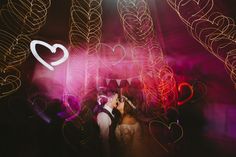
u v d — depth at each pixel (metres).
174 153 3.94
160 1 5.41
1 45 4.70
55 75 5.17
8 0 4.62
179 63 5.65
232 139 4.29
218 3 4.98
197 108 5.12
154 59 5.57
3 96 4.70
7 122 4.46
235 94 5.04
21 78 4.91
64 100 4.97
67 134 4.29
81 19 5.29
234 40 4.91
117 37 5.56
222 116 4.89
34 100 4.86
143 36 5.52
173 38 5.65
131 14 5.38
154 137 4.27
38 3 4.87
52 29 5.32
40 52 5.17
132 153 3.93
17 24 4.77
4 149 3.85
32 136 4.23
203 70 5.47
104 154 3.88
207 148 4.06
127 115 4.27
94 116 4.63
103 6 5.55
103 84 5.21
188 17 5.23
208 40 5.11
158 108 5.07
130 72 5.40
